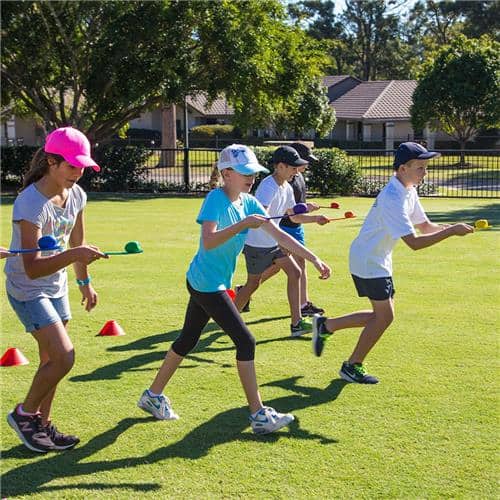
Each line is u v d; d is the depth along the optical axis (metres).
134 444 4.09
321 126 39.91
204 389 4.95
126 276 8.74
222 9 21.47
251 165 4.22
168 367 4.43
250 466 3.82
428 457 3.92
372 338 5.03
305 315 6.90
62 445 4.02
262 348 5.94
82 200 4.19
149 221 14.48
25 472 3.77
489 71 35.19
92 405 4.66
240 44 21.58
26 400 3.99
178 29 21.39
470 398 4.76
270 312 7.13
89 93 22.08
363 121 47.91
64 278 4.17
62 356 3.90
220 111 52.62
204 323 4.43
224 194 4.32
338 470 3.77
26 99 23.73
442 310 7.05
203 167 25.48
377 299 4.98
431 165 33.09
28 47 21.50
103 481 3.67
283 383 5.07
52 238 3.76
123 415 4.50
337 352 5.80
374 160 33.81
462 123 36.62
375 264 4.97
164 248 10.89
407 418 4.44
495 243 11.12
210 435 4.21
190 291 4.30
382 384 5.04
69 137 3.85
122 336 6.23
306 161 6.45
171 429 4.29
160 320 6.76
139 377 5.19
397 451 3.99
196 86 22.58
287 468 3.80
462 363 5.47
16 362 5.47
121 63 21.38
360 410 4.57
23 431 3.96
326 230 12.84
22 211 3.83
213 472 3.76
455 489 3.58
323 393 4.88
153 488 3.60
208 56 22.23
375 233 4.97
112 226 13.65
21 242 3.85
